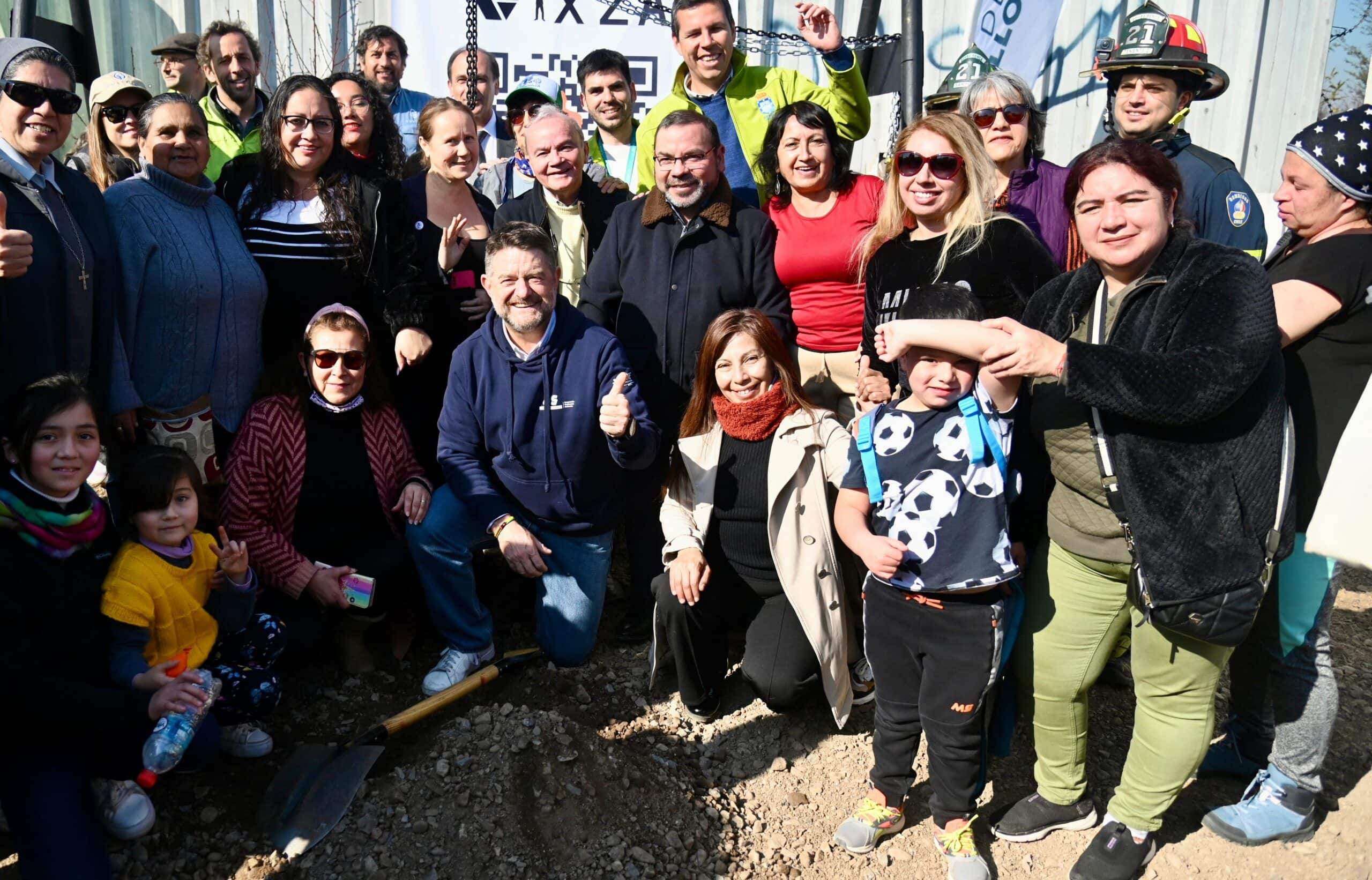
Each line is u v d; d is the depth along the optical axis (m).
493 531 3.50
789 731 3.56
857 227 3.82
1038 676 2.89
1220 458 2.45
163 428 3.49
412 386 4.05
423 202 4.19
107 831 2.79
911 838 3.08
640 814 3.01
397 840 2.85
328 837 2.86
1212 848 3.02
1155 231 2.44
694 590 3.30
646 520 4.00
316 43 6.30
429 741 3.23
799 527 3.33
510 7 6.08
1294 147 2.79
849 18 6.47
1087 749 3.49
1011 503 2.79
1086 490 2.68
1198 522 2.45
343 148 3.87
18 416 2.57
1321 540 2.29
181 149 3.46
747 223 3.91
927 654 2.82
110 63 6.29
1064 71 6.71
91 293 3.19
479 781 2.97
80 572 2.71
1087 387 2.37
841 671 3.37
